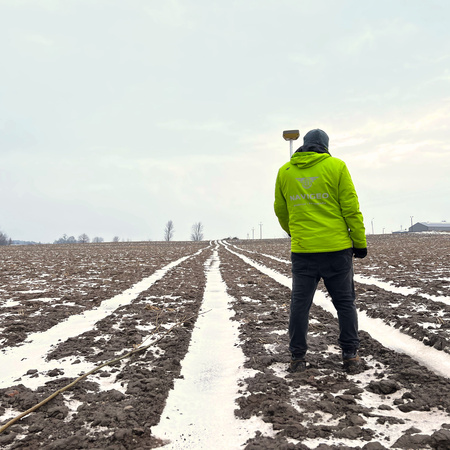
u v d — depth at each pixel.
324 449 1.85
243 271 12.85
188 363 3.53
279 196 3.36
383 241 41.59
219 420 2.35
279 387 2.73
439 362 3.02
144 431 2.18
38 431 2.19
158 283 9.59
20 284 9.55
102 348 3.98
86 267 14.77
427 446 1.86
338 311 3.13
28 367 3.43
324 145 3.25
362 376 2.95
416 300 5.66
